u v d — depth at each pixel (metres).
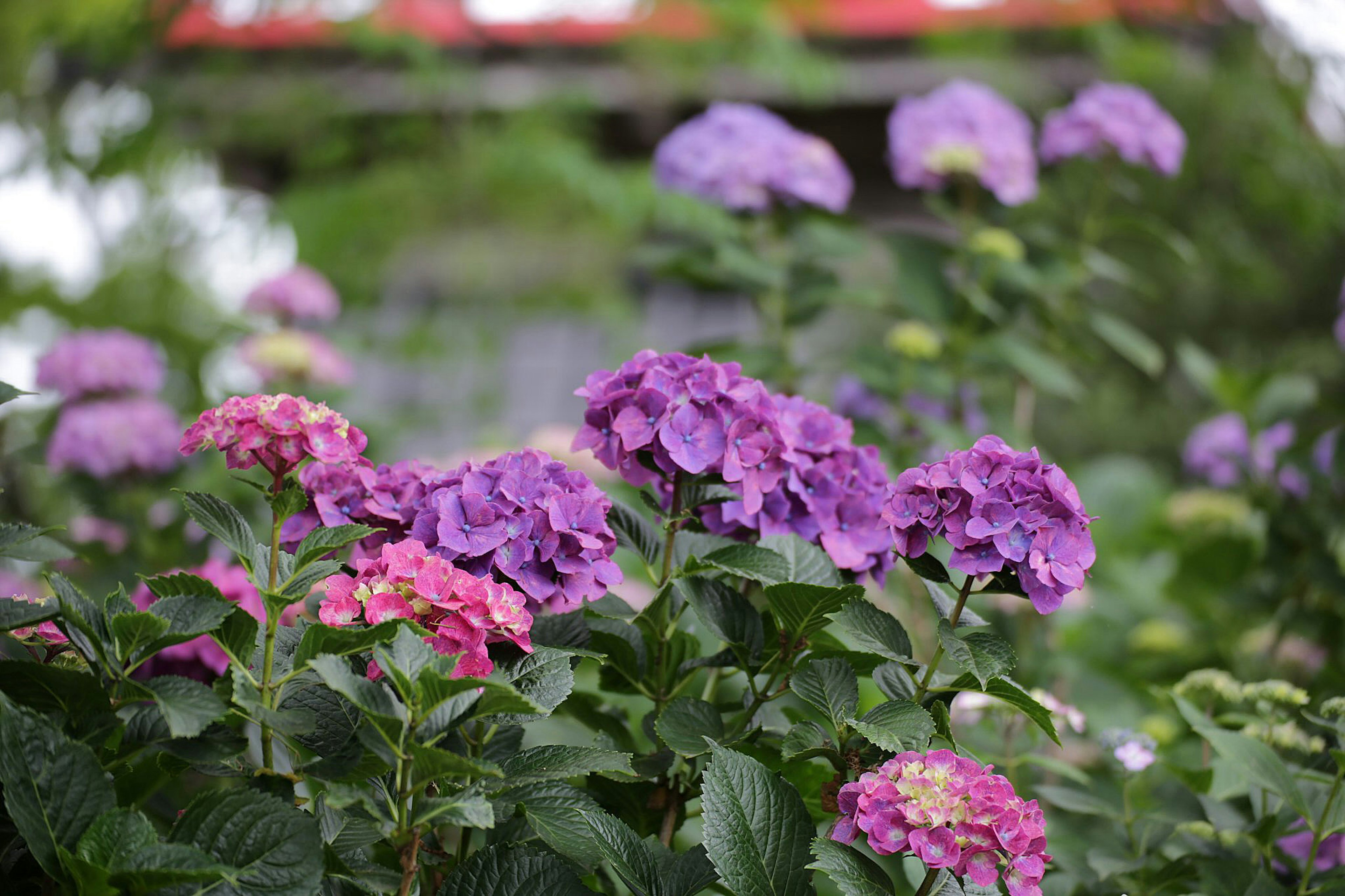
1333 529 3.54
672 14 7.14
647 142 8.30
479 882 1.39
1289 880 1.99
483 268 7.38
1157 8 6.91
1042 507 1.41
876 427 3.45
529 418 8.35
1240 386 3.96
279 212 7.30
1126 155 3.75
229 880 1.20
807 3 7.29
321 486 1.58
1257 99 6.71
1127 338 3.86
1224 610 3.99
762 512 1.71
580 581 1.50
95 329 6.74
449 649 1.33
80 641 1.35
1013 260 3.61
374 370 7.63
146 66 7.07
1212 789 2.10
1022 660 3.34
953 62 7.20
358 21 6.93
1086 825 2.39
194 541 3.82
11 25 6.55
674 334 8.55
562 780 1.55
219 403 4.12
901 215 7.97
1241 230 7.78
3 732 1.20
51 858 1.21
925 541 1.49
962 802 1.29
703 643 2.10
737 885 1.36
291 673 1.33
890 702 1.46
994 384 4.19
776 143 3.62
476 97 7.43
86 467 3.91
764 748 1.63
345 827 1.40
